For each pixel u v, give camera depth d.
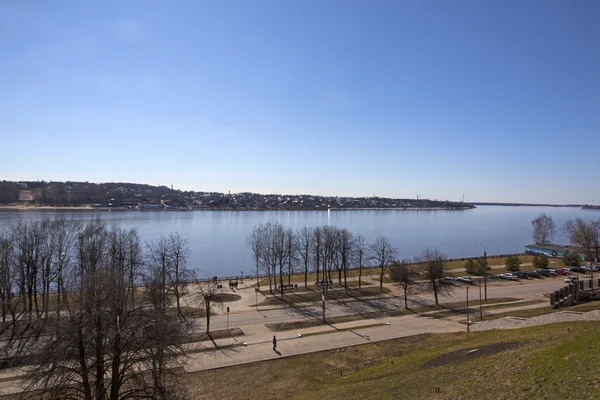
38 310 54.53
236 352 41.88
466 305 64.31
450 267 103.50
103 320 25.92
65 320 32.00
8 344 40.72
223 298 68.38
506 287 80.50
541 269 98.69
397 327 51.19
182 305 62.44
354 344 44.44
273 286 81.38
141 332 26.89
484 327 48.72
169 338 27.47
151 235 166.75
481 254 145.75
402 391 25.00
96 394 24.72
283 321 54.50
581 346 22.59
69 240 68.00
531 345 28.22
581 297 61.44
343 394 28.03
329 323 53.56
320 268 106.38
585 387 17.34
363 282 86.25
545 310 57.19
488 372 23.97
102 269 40.97
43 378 25.30
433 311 60.53
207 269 110.88
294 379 34.75
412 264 101.31
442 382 24.64
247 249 143.12
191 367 37.75
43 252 58.53
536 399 17.89
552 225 182.12
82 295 31.86
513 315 55.06
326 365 38.47
